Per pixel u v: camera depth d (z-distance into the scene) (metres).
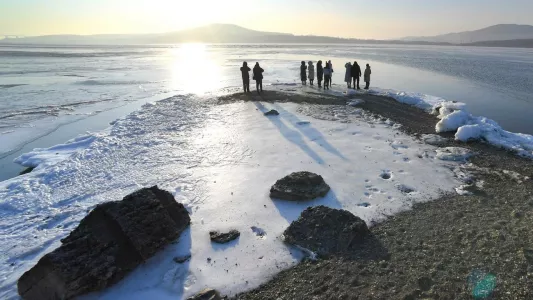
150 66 46.69
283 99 18.36
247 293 5.14
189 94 21.08
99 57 68.94
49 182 9.26
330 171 9.16
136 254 5.65
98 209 5.87
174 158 10.56
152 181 8.95
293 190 7.67
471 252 5.64
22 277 5.01
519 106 19.47
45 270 4.98
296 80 28.47
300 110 15.91
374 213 7.07
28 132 15.48
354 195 7.86
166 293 5.17
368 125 13.54
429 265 5.41
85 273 5.10
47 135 15.02
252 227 6.72
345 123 13.78
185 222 6.71
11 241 6.62
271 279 5.39
